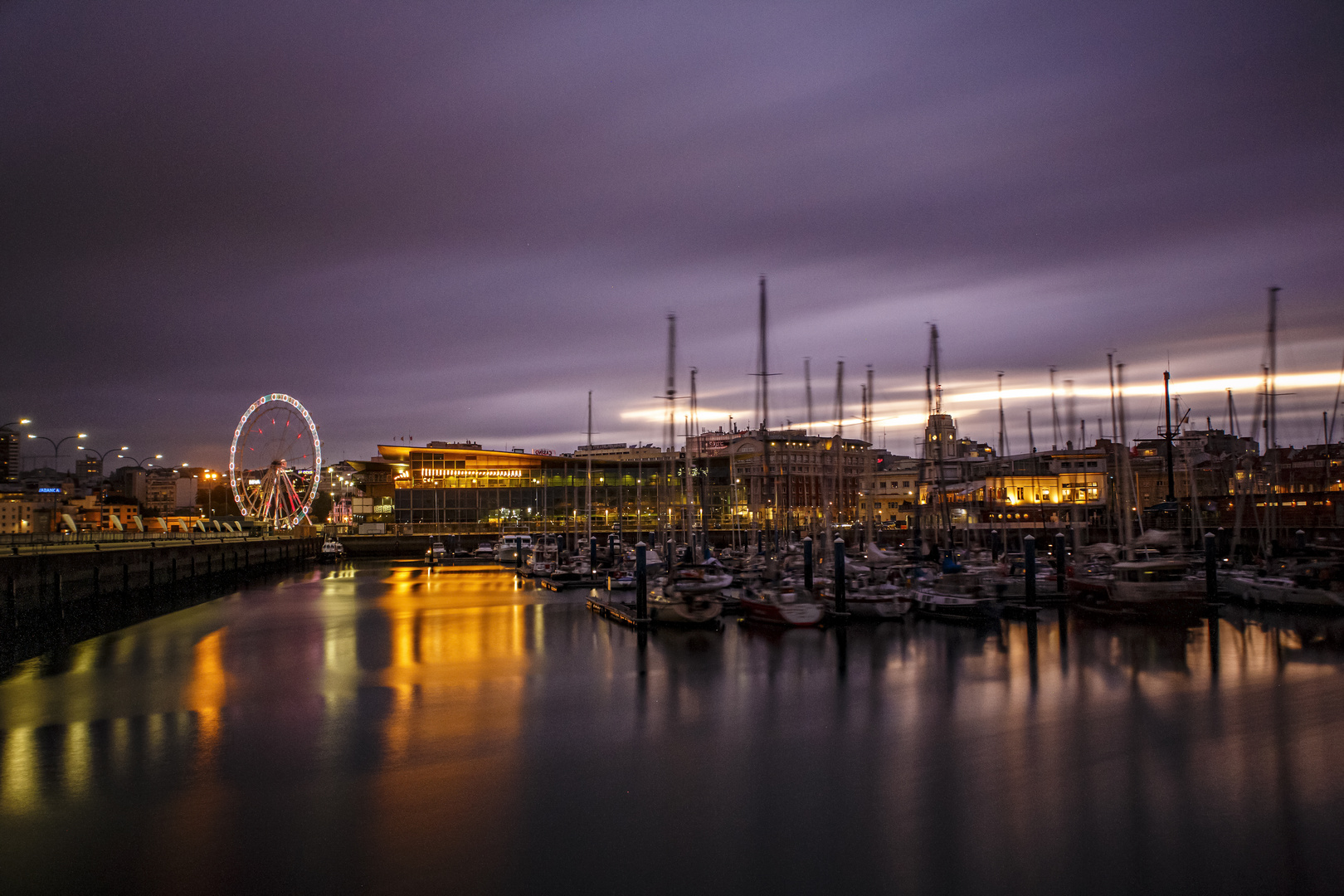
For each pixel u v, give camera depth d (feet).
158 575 280.31
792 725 108.37
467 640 176.45
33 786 89.10
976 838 75.66
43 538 228.84
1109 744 98.22
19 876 69.97
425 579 344.90
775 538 302.86
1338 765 90.79
